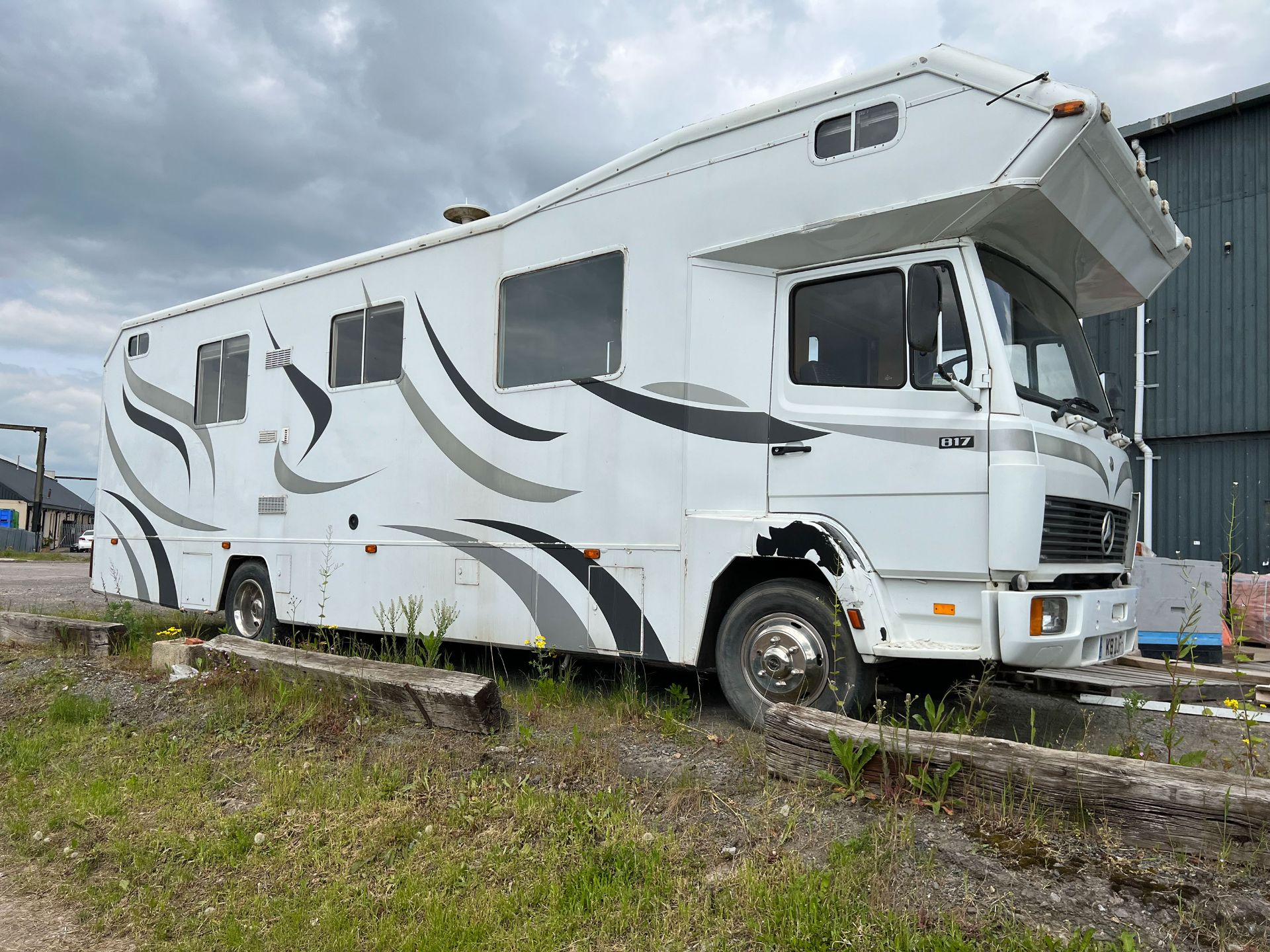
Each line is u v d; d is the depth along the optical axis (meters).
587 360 5.62
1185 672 6.24
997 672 4.67
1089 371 5.38
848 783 3.62
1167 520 10.46
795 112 4.89
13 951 3.05
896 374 4.54
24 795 4.37
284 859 3.52
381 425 6.74
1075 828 3.19
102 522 9.38
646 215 5.43
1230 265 10.13
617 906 2.98
